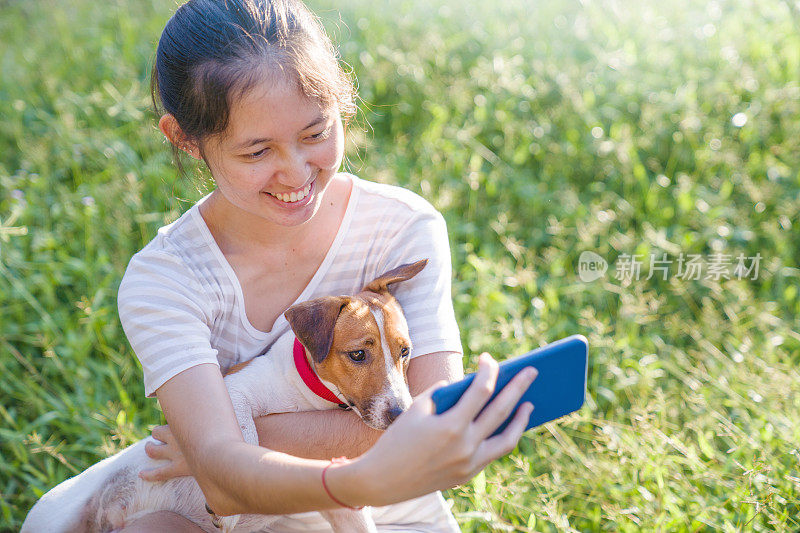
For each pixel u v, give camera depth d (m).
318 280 2.61
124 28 7.84
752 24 7.37
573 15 7.77
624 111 6.36
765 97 6.27
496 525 3.14
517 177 5.76
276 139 2.12
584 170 5.93
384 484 1.64
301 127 2.12
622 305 4.80
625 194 5.67
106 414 4.00
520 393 1.79
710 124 6.11
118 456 2.78
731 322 4.71
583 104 6.20
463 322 4.46
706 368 4.42
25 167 5.97
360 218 2.62
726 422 3.53
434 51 7.09
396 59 6.69
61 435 4.25
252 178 2.19
